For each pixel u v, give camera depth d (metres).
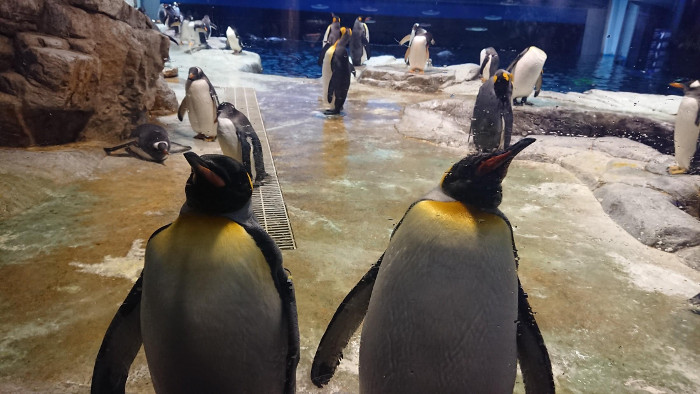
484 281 1.98
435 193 2.20
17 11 6.40
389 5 23.84
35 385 2.87
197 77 7.48
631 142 8.83
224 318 1.87
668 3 16.72
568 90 14.66
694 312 4.00
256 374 2.10
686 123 6.73
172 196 5.73
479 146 7.91
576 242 5.18
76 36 6.82
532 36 18.89
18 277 3.94
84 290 3.83
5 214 4.95
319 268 4.35
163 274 1.84
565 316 3.87
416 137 8.84
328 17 22.84
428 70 14.47
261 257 1.98
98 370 2.10
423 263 2.01
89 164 6.40
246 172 2.01
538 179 7.09
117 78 7.36
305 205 5.74
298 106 11.12
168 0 23.55
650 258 4.91
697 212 6.19
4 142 6.52
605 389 3.11
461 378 2.08
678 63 16.73
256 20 22.45
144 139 6.87
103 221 5.00
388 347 2.13
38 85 6.39
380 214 5.61
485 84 7.94
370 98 12.25
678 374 3.28
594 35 17.83
